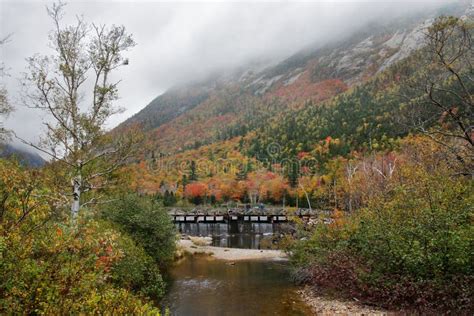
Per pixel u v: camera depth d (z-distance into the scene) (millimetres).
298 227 24609
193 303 16203
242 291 18328
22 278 6031
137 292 14891
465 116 13469
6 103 14852
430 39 13203
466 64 13148
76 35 15031
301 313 14305
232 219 60281
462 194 13602
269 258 30422
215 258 30500
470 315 10742
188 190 95875
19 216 6430
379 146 74750
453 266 11828
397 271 13414
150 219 21812
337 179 45031
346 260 15914
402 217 13805
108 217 20531
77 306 6492
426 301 12062
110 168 15195
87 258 6969
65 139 14227
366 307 13977
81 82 15164
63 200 7457
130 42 15664
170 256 25156
